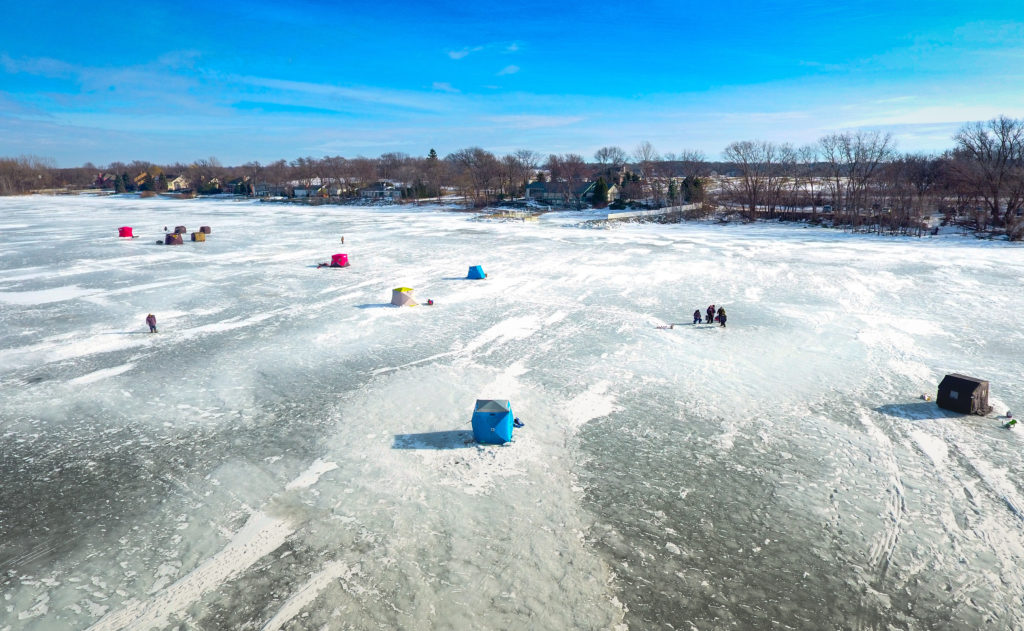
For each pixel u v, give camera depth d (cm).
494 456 1881
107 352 2934
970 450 1884
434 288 4366
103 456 1898
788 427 2067
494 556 1409
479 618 1220
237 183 19538
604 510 1597
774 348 2916
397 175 19588
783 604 1263
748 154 11444
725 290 4234
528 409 2233
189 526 1532
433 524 1530
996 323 3303
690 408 2234
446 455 1889
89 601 1275
